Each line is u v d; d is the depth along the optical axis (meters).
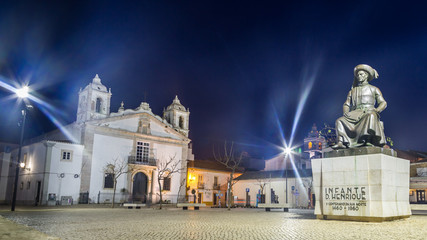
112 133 44.09
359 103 12.88
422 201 35.88
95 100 44.53
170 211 24.66
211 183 56.50
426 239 7.73
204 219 14.99
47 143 37.97
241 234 8.94
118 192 43.16
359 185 11.74
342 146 12.60
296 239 7.84
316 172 12.91
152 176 47.06
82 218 15.60
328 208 12.41
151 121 48.72
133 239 7.96
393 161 11.98
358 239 7.76
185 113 55.34
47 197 37.00
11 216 17.19
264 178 50.97
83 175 40.31
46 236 5.71
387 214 11.32
